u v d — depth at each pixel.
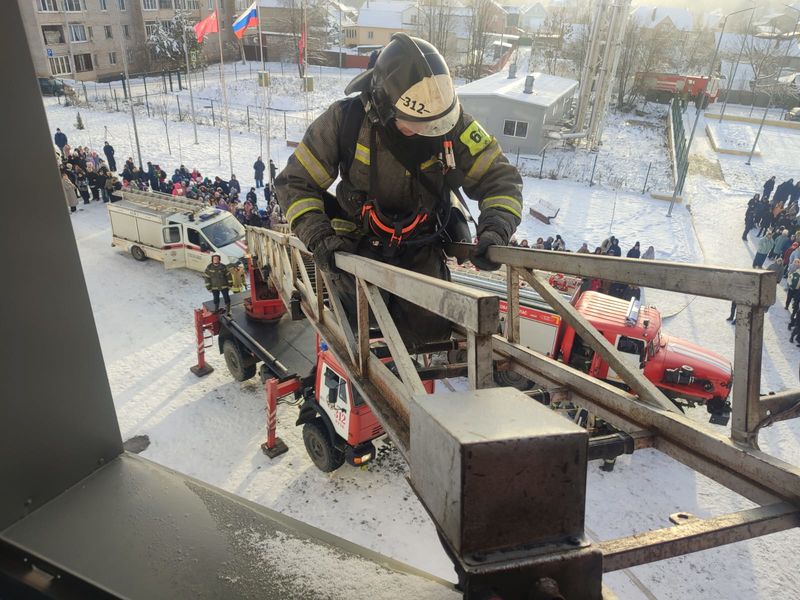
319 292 4.15
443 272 2.75
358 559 1.02
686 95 43.97
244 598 0.93
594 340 2.50
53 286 1.08
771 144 35.31
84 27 41.41
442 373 3.15
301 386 9.31
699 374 9.65
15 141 0.98
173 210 16.23
